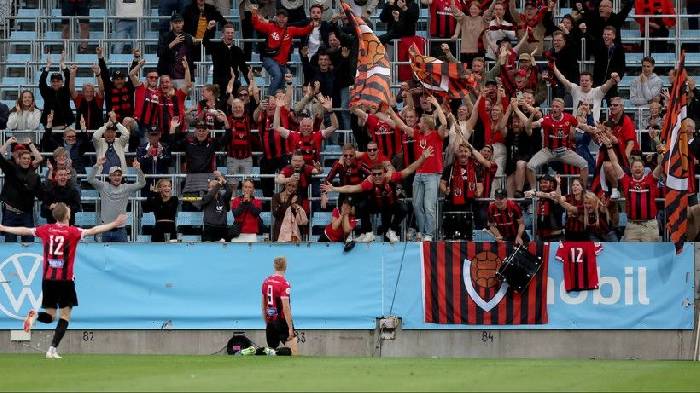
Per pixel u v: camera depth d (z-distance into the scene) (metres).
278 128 94.38
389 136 93.25
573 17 105.50
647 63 103.50
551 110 93.38
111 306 87.44
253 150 98.69
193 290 87.25
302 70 110.25
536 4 107.75
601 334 86.06
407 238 90.44
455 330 86.50
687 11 117.12
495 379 57.09
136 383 52.84
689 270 85.94
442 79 95.06
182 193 96.38
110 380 54.81
